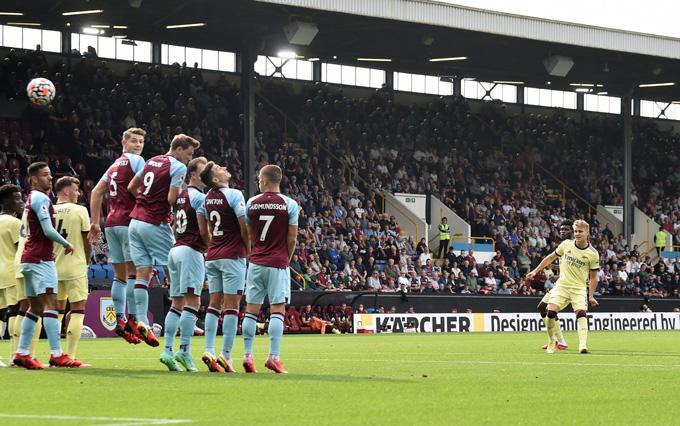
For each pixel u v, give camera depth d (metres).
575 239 16.41
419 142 43.38
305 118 41.53
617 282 40.19
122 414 6.72
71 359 11.62
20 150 32.19
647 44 37.91
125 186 12.27
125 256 12.27
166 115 36.91
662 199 49.41
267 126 39.94
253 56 35.41
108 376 10.00
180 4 32.19
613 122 50.66
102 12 33.47
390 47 40.59
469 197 43.00
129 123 35.19
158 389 8.52
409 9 32.28
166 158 11.76
